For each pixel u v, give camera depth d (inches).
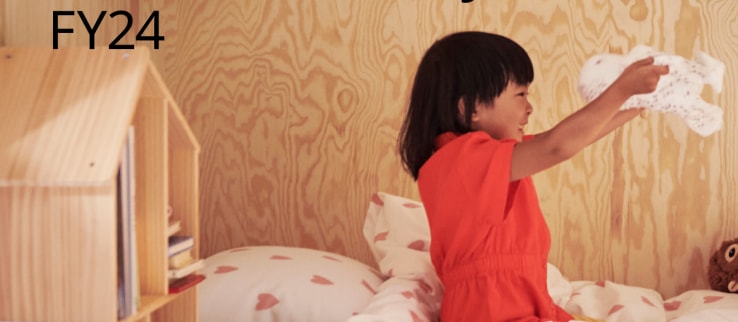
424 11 87.4
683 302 77.0
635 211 86.6
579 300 73.6
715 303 73.5
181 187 53.3
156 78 47.1
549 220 87.3
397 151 82.6
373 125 88.0
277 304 61.8
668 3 85.3
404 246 71.3
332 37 88.3
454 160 55.2
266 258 67.9
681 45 85.4
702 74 52.2
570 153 51.4
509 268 57.4
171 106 48.8
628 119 60.4
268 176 89.4
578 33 86.0
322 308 61.6
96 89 44.4
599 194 86.7
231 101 89.4
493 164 53.0
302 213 89.0
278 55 89.0
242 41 89.2
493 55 59.2
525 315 56.9
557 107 86.4
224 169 89.7
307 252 71.2
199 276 52.8
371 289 66.6
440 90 60.0
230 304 61.9
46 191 42.3
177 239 51.2
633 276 86.7
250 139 89.4
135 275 44.6
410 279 66.4
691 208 86.0
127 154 44.8
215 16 89.4
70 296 42.1
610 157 86.5
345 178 88.4
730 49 85.0
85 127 42.8
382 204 76.5
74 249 42.1
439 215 57.0
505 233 57.8
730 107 85.1
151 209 47.9
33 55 46.7
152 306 45.9
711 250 85.8
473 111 59.2
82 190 42.0
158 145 47.8
